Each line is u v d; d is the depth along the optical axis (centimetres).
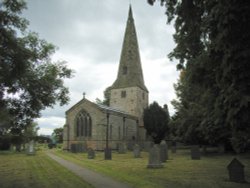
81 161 2361
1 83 941
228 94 814
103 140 4428
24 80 1027
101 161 2362
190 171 1628
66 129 4750
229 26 701
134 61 6175
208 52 893
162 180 1294
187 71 1131
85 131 4616
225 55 746
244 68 730
